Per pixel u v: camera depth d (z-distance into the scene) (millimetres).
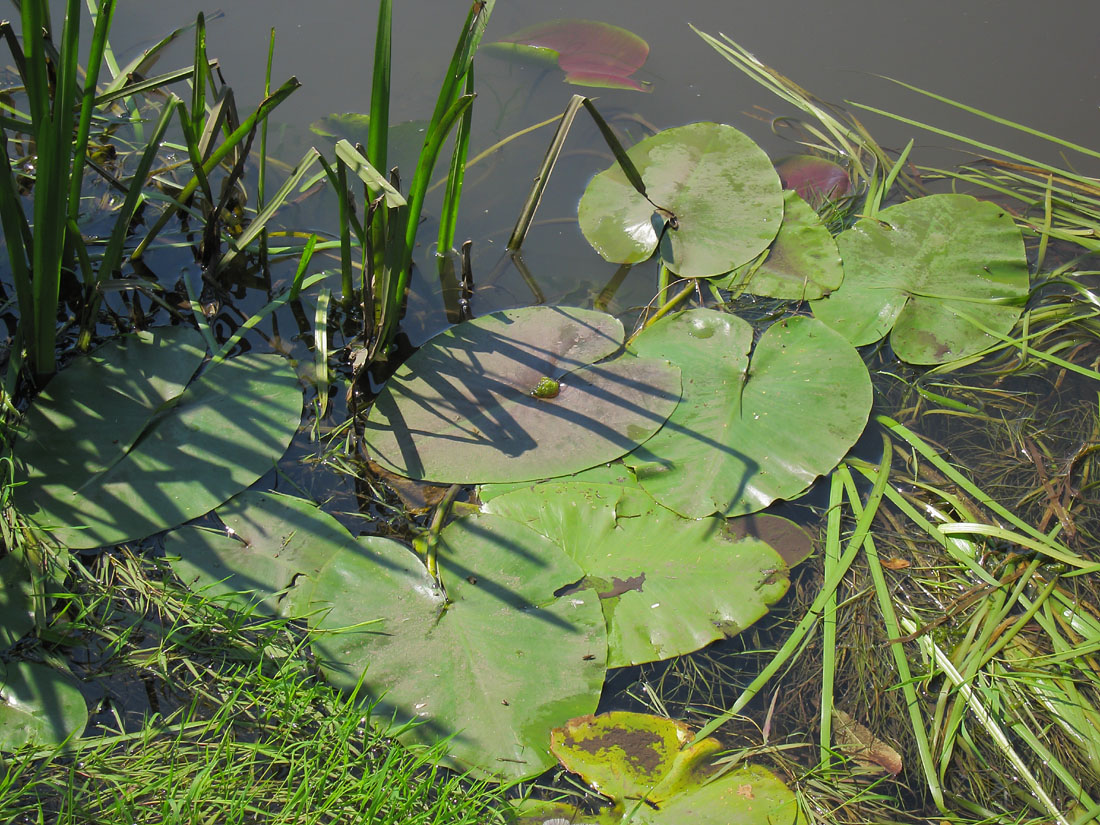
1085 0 2666
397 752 1987
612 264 2324
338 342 2240
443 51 2543
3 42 2480
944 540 2121
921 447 2166
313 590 2055
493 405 2162
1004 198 2414
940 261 2285
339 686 2016
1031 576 2104
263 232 2258
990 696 2045
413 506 2117
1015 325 2258
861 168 2418
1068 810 2004
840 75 2541
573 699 2012
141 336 2195
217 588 2055
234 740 2004
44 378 2166
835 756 2018
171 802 1959
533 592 2055
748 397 2168
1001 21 2633
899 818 1999
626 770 1990
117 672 2023
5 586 2037
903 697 2047
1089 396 2229
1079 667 2053
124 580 2059
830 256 2289
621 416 2154
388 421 2154
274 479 2129
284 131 2424
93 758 1979
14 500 2076
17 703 1991
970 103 2504
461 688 2012
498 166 2422
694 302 2285
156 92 2457
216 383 2166
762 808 1980
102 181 2357
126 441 2115
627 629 2043
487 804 1982
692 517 2100
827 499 2146
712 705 2037
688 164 2359
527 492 2111
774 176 2340
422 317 2266
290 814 1973
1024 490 2162
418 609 2045
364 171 2084
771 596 2062
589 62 2512
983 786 2014
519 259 2326
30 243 2131
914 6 2668
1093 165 2430
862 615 2086
